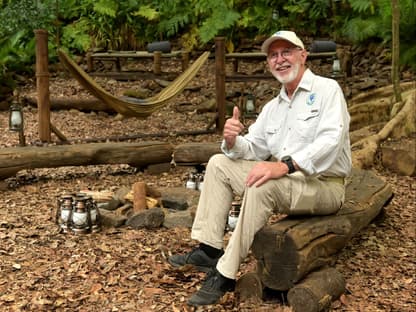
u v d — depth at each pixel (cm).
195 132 741
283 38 303
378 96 775
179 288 327
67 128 756
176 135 734
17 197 492
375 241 400
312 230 304
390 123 633
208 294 305
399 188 533
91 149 536
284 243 295
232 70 979
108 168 595
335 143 295
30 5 957
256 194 290
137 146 557
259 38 1044
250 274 310
